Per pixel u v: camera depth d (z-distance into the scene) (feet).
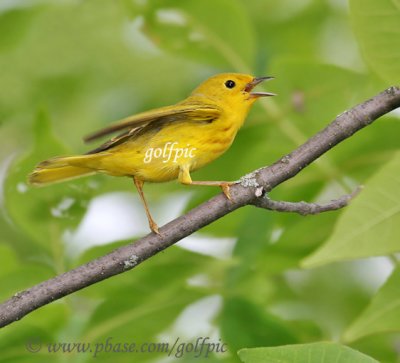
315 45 53.98
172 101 52.08
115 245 30.58
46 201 33.60
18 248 50.03
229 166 39.17
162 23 38.50
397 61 18.16
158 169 30.78
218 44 38.68
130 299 29.96
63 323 30.99
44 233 33.37
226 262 30.68
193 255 30.30
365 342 34.53
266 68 42.88
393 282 19.71
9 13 49.06
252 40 38.45
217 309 33.22
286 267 34.68
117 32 51.62
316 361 19.06
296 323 35.45
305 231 34.27
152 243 25.07
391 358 34.50
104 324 29.76
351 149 36.04
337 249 16.39
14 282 30.63
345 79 36.19
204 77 52.26
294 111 37.01
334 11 54.49
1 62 50.42
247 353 19.16
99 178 36.99
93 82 52.37
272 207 25.64
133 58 52.31
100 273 24.82
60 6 50.26
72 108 52.42
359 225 16.46
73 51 51.24
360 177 36.83
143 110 51.98
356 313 46.78
